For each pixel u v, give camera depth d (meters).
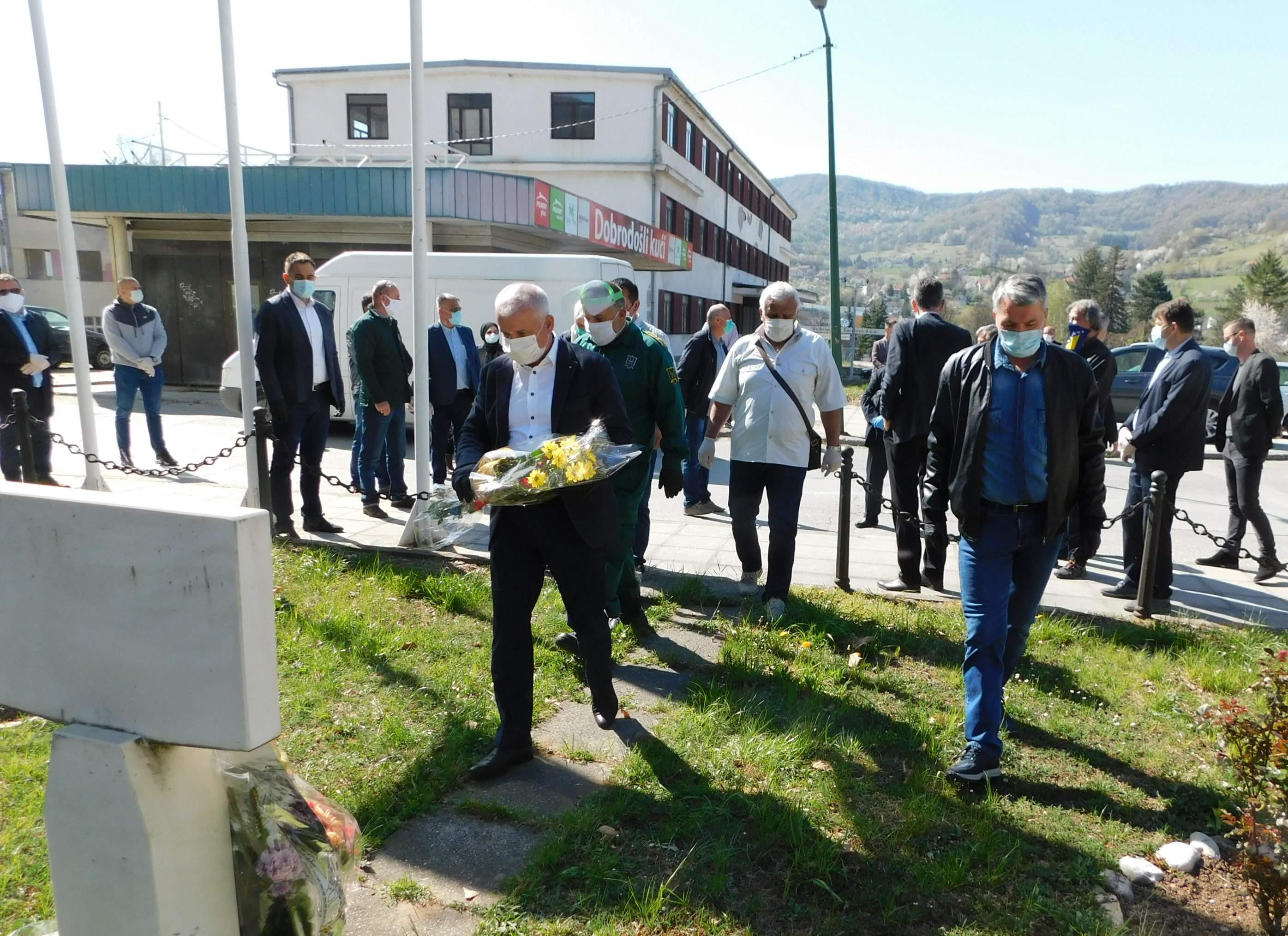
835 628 5.03
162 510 1.67
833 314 19.56
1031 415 3.40
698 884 2.80
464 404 9.02
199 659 1.68
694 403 8.48
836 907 2.73
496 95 28.89
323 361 6.97
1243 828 2.66
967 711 3.50
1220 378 15.48
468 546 6.69
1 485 1.86
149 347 9.55
